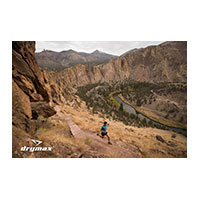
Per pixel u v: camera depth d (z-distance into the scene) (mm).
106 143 5734
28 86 6914
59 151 3885
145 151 6078
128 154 5207
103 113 41969
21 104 4922
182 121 56594
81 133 6480
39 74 8883
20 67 6359
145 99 90438
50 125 6191
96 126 9438
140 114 71625
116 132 9172
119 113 54938
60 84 40438
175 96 81938
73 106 24875
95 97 86062
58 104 16266
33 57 7965
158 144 8477
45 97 10172
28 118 4930
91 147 4820
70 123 8414
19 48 6324
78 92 90812
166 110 73625
